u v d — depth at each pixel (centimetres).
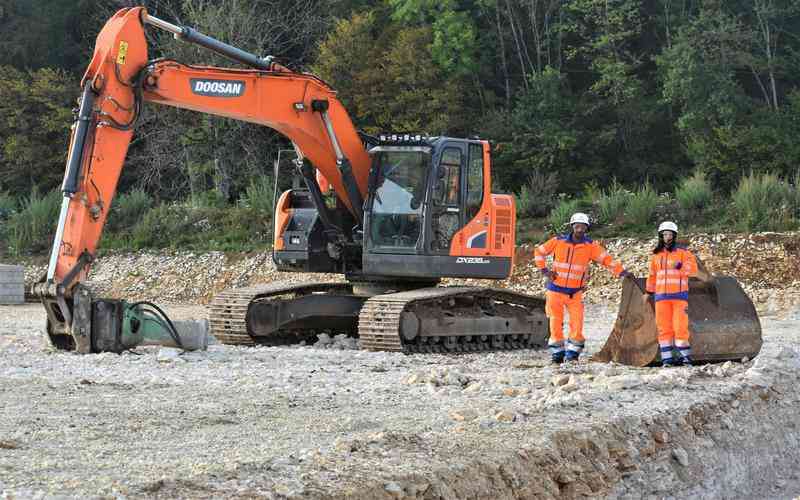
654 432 1040
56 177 5453
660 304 1541
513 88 5953
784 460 1223
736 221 3591
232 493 667
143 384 1232
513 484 816
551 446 896
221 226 4328
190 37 1686
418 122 4956
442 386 1265
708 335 1602
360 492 701
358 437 862
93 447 824
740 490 1089
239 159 5162
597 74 5831
